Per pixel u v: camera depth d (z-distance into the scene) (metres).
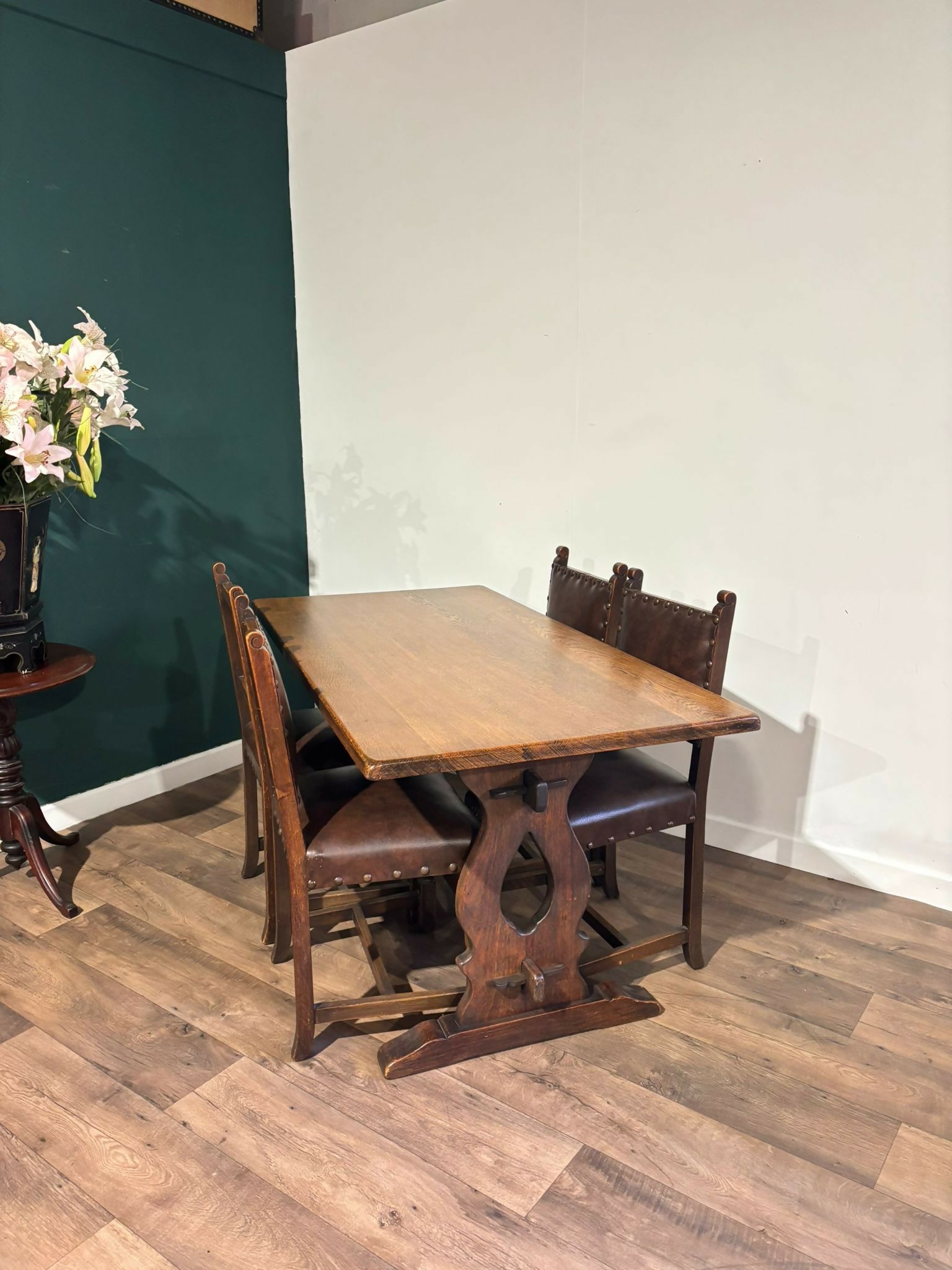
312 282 3.44
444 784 2.01
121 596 3.00
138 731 3.12
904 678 2.44
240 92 3.17
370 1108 1.73
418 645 2.22
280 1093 1.76
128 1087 1.77
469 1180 1.57
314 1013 1.83
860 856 2.60
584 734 1.61
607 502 2.88
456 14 2.87
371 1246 1.44
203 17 3.00
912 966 2.20
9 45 2.48
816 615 2.55
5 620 2.28
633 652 2.31
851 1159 1.62
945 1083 1.81
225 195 3.17
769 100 2.37
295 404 3.58
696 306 2.59
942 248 2.20
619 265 2.70
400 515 3.42
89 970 2.14
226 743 3.46
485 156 2.91
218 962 2.19
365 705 1.76
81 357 2.18
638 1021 1.99
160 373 3.03
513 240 2.91
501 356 3.02
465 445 3.18
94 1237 1.45
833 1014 2.02
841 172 2.30
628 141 2.62
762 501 2.58
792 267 2.41
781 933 2.34
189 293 3.09
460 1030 1.85
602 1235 1.46
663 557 2.80
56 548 2.79
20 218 2.57
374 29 3.06
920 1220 1.50
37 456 2.06
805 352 2.44
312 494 3.66
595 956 2.22
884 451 2.37
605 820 1.96
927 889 2.49
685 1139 1.66
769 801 2.73
